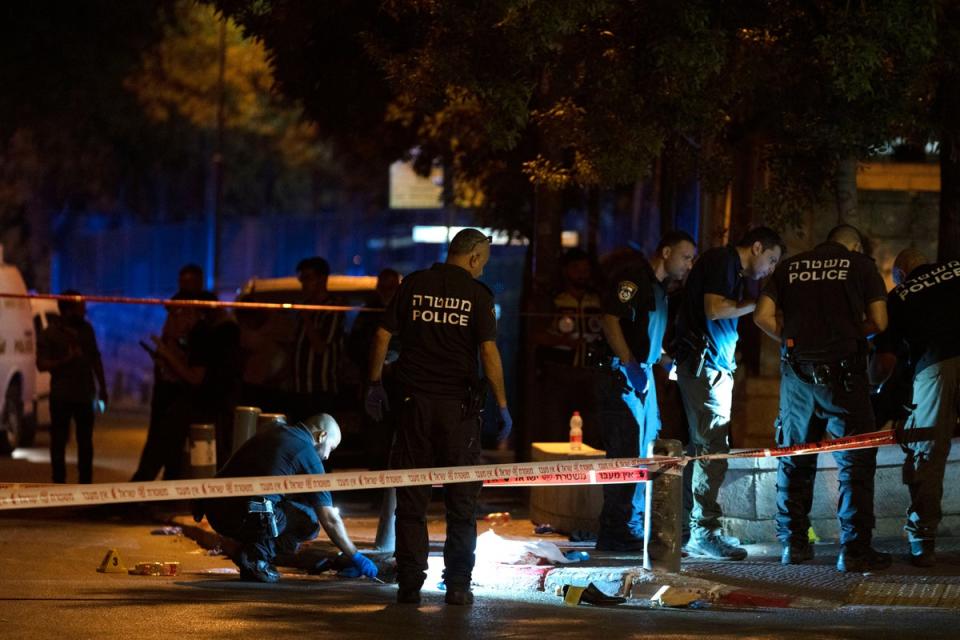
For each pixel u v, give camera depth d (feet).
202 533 129.90
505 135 128.88
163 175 497.46
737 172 148.77
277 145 487.20
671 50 118.42
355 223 422.41
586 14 119.75
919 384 99.35
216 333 155.84
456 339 89.45
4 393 219.41
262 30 163.02
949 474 110.32
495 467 87.51
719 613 85.20
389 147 232.12
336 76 172.76
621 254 176.86
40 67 365.20
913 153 198.80
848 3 117.39
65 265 492.95
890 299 101.09
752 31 126.21
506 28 121.08
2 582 99.14
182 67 431.43
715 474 105.29
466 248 91.04
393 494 116.67
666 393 112.68
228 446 156.87
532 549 104.37
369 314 158.40
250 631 76.95
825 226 150.92
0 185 459.32
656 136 125.59
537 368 169.27
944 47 123.24
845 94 117.19
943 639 73.87
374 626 79.20
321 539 123.95
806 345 97.66
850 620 80.59
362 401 161.79
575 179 140.56
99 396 167.43
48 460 216.13
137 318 449.48
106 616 81.46
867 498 97.91
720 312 102.78
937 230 157.79
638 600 89.56
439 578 102.17
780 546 109.81
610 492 111.04
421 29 138.10
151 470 157.28
